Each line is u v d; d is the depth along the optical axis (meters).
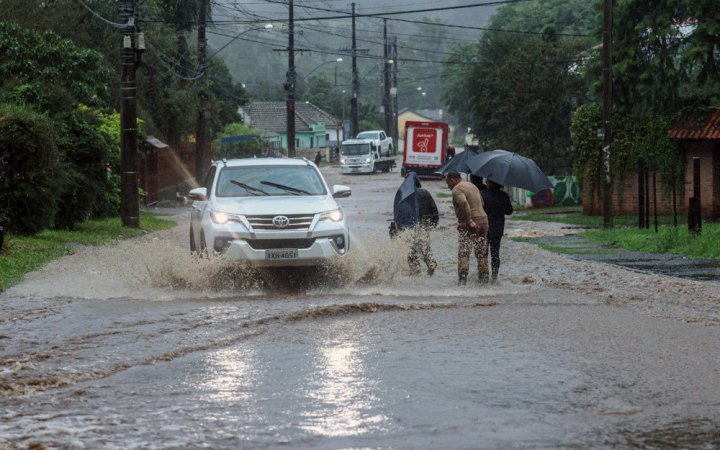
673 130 43.19
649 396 10.56
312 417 9.52
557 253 29.89
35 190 31.75
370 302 18.05
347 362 12.48
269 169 23.59
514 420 9.44
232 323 15.58
